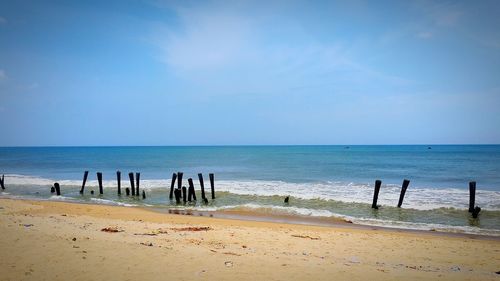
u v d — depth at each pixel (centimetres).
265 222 1572
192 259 751
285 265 754
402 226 1547
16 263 670
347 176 3881
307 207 2016
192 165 5900
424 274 757
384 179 3556
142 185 3008
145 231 1177
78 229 1116
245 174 4178
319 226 1502
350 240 1187
